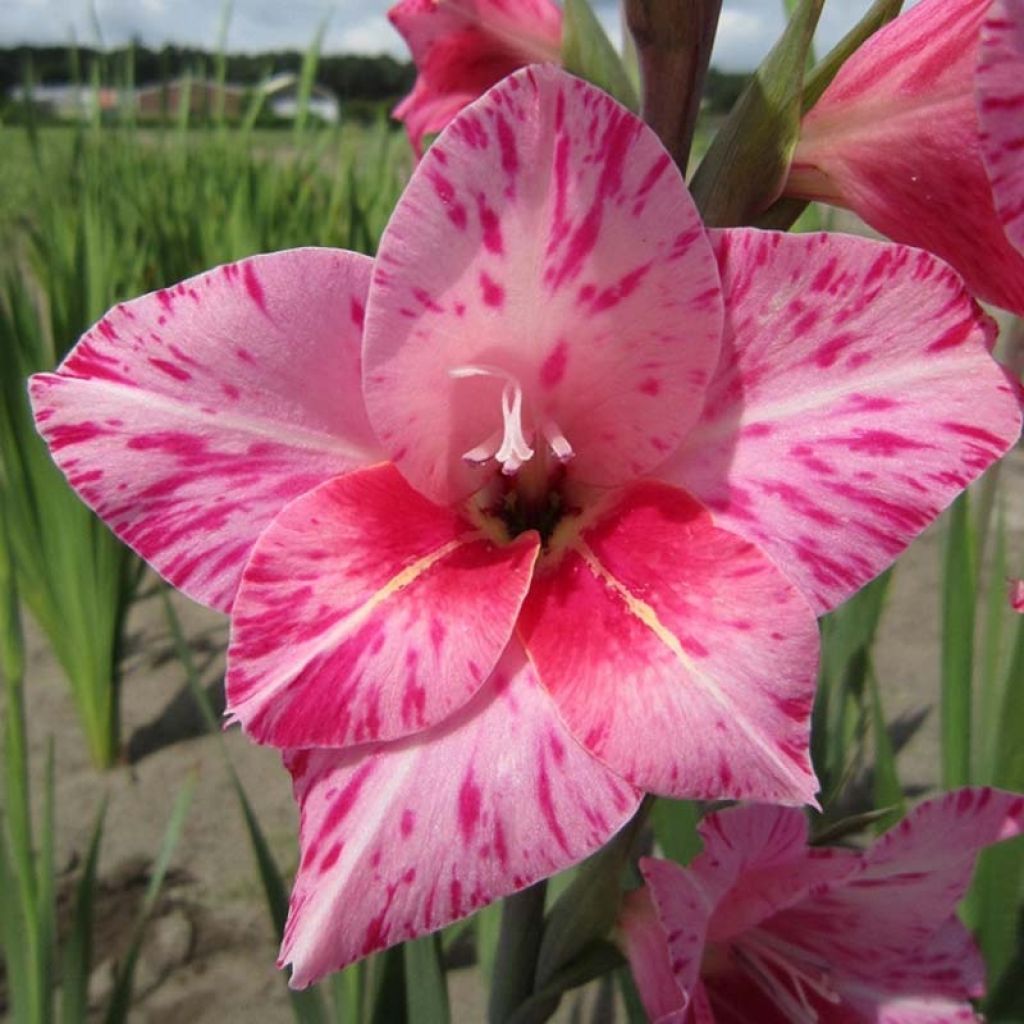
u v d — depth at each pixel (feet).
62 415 0.36
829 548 0.36
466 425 0.39
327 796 0.35
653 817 0.65
